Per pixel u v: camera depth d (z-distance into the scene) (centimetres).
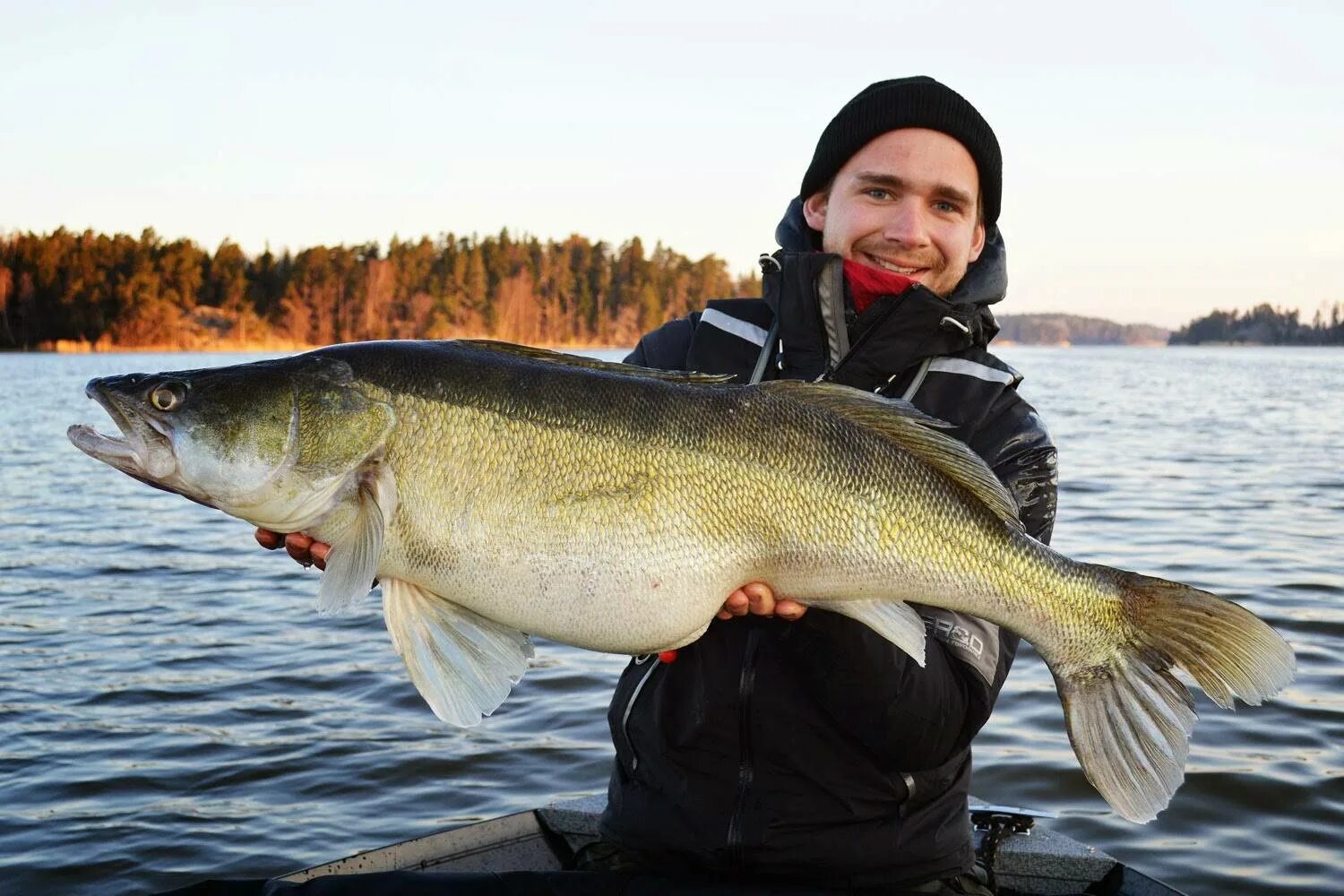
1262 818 507
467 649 296
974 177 344
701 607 285
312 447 295
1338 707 634
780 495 285
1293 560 1004
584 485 284
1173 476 1655
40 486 1767
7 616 875
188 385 303
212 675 721
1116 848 485
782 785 298
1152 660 288
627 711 315
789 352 330
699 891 294
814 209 366
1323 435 2423
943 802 308
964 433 315
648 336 370
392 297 10219
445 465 289
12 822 512
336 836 502
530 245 11594
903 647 277
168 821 514
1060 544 1090
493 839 396
